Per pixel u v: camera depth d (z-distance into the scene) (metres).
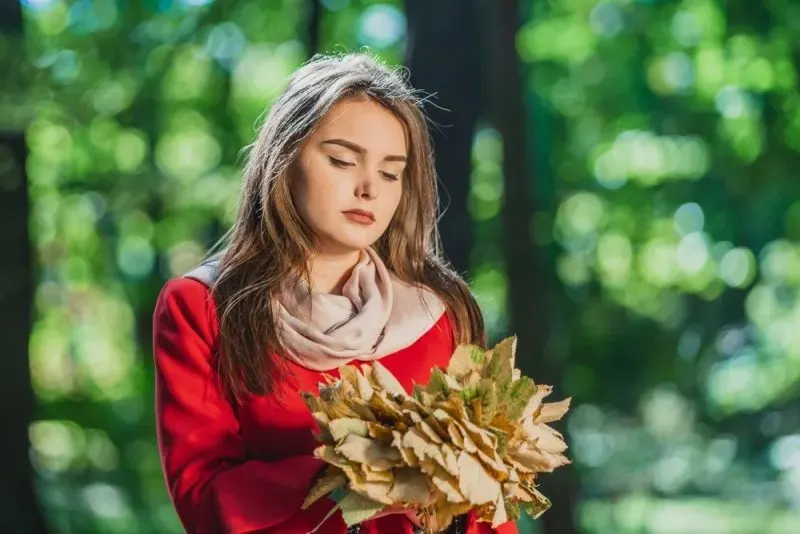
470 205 8.13
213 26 13.42
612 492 17.80
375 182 3.44
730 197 17.33
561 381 10.02
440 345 3.59
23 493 9.95
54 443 17.16
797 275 19.45
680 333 19.70
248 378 3.39
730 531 16.72
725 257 19.20
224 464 3.40
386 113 3.47
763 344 21.14
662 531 16.69
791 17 14.48
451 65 8.19
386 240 3.64
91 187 15.02
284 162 3.44
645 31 16.50
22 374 9.91
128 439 16.52
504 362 3.23
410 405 3.16
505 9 9.73
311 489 3.21
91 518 13.18
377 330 3.46
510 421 3.20
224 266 3.51
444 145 8.12
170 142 16.52
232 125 16.11
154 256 17.41
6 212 9.77
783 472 18.86
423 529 3.28
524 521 10.27
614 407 19.41
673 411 19.70
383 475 3.12
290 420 3.42
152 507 14.95
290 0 15.31
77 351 19.17
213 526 3.28
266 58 16.56
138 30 13.38
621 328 19.36
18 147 9.77
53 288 18.69
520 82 9.81
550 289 17.88
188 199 14.66
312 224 3.45
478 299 3.87
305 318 3.44
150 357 17.58
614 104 17.25
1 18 9.99
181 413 3.43
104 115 13.20
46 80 9.99
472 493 3.08
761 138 16.00
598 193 18.42
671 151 18.36
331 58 3.66
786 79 15.21
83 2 13.79
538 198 16.64
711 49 16.08
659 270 19.44
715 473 18.67
